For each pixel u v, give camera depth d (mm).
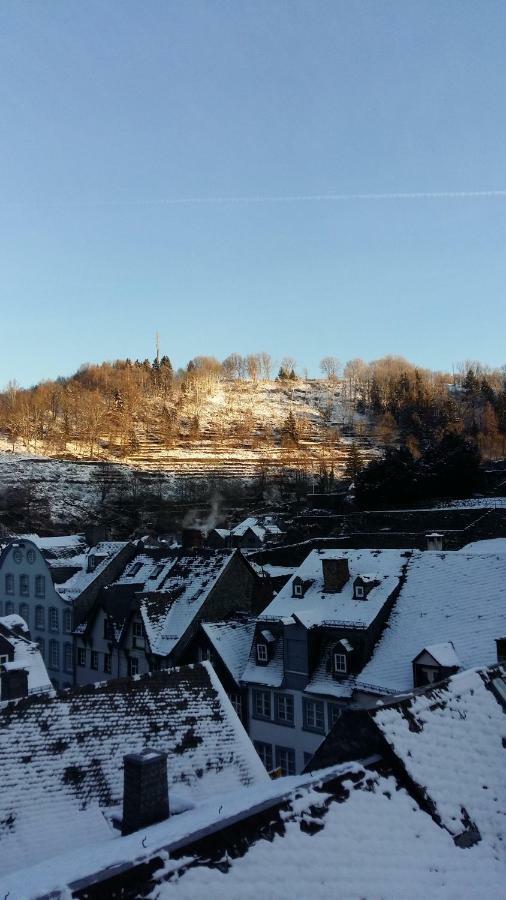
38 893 9391
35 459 153500
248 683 36906
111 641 48406
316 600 37719
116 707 21906
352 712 14844
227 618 44812
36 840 17328
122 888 9766
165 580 49438
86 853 12305
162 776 15188
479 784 14266
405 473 81938
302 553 61625
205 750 21562
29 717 20531
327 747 15359
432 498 80562
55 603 56406
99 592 51781
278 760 35531
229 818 11430
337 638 34531
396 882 11281
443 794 13508
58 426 191625
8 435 180625
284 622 35438
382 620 34438
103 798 19094
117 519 125812
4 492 129625
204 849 10773
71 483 140625
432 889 11406
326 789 12703
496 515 54969
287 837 11469
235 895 10180
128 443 181125
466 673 17641
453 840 12688
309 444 189750
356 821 12258
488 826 13398
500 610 31469
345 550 41156
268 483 145375
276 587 50719
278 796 12250
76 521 122500
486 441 133125
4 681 24516
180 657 41906
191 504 134500
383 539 58625
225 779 20828
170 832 11922
